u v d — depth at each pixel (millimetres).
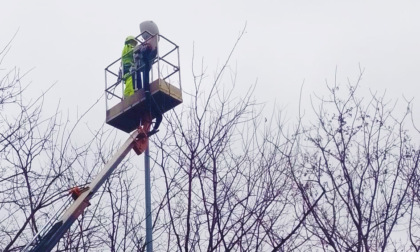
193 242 8367
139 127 9562
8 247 8945
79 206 8289
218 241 8172
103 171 8844
